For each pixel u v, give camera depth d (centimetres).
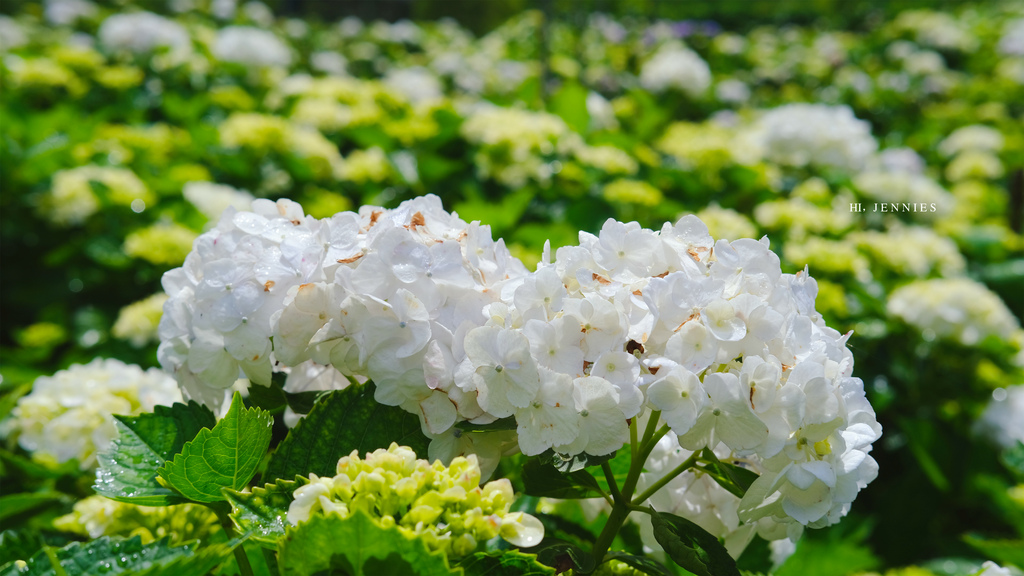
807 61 971
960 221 481
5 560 126
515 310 113
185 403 144
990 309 322
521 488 163
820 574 220
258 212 132
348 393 124
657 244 116
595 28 1107
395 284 114
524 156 391
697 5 1475
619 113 567
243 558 119
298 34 969
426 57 912
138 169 429
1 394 305
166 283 131
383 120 450
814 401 104
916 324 324
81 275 382
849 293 333
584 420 106
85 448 175
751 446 104
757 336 107
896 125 787
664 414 103
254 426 115
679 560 112
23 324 414
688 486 137
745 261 117
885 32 1150
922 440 299
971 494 301
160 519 149
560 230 328
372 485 97
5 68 546
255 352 117
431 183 406
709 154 418
